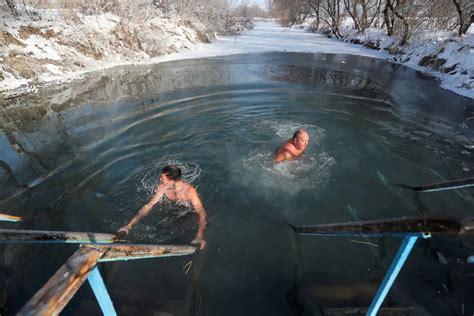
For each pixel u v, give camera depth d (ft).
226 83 27.84
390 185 12.15
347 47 53.31
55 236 5.30
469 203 10.84
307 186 12.28
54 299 2.90
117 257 4.41
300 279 8.09
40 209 10.92
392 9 45.21
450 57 30.96
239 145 15.83
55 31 35.09
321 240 9.45
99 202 11.37
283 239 9.61
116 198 11.60
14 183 12.58
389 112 20.34
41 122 19.19
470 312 6.92
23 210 10.84
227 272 8.39
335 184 12.36
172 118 19.40
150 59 40.93
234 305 7.41
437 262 8.33
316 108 21.12
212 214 10.85
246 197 11.72
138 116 19.81
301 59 40.78
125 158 14.55
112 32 40.81
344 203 11.25
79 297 7.43
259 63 37.73
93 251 3.68
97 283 3.82
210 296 7.64
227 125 18.25
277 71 33.06
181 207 10.95
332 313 6.95
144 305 7.32
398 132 17.12
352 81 28.84
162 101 22.75
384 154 14.64
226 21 73.92
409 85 27.37
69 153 15.11
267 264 8.64
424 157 14.32
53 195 11.74
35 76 29.66
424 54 35.91
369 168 13.42
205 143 16.06
